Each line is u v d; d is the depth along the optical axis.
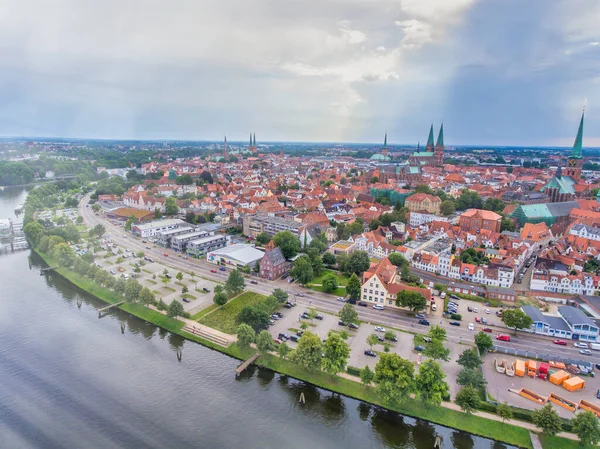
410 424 121.56
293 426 119.81
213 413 124.50
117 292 197.25
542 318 170.50
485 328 171.12
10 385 136.88
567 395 129.62
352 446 112.94
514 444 112.38
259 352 152.62
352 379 137.38
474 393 120.12
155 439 113.88
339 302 195.12
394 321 175.75
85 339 166.62
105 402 129.00
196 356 153.88
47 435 115.56
